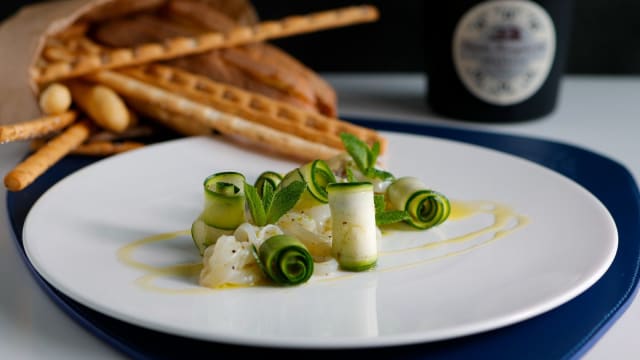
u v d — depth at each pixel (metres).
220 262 0.58
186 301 0.57
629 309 0.61
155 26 0.89
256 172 0.75
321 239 0.61
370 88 1.09
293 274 0.58
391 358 0.55
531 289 0.58
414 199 0.65
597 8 1.11
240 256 0.59
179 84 0.84
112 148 0.82
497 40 0.91
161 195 0.70
